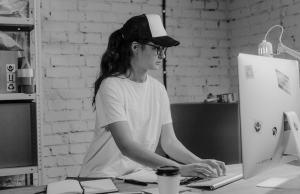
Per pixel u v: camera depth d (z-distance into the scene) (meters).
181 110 2.22
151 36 1.87
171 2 3.66
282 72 1.58
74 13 3.29
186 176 1.58
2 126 2.36
